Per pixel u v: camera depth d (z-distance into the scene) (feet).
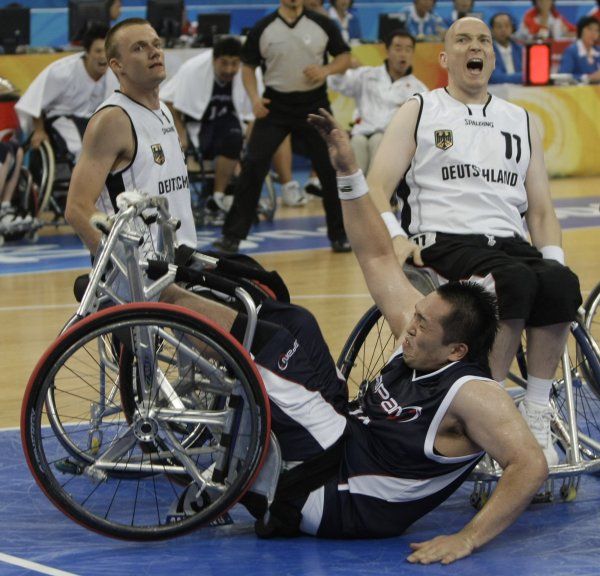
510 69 65.46
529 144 19.15
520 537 15.67
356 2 74.43
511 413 14.67
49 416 17.13
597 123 64.08
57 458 18.95
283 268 38.09
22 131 44.19
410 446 14.98
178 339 16.12
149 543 15.53
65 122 45.01
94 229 18.01
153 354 15.46
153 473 16.49
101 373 18.29
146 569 14.48
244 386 14.92
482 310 15.08
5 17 53.52
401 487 15.16
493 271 16.65
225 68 46.06
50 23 66.90
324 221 50.44
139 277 15.33
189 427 17.22
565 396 17.51
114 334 17.03
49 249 43.50
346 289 34.14
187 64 46.55
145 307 14.71
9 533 15.98
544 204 19.33
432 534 15.85
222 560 14.82
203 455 17.25
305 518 15.46
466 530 14.80
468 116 18.90
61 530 16.15
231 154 47.29
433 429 14.92
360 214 17.04
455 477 15.31
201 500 15.53
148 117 18.89
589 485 18.20
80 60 44.37
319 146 40.73
